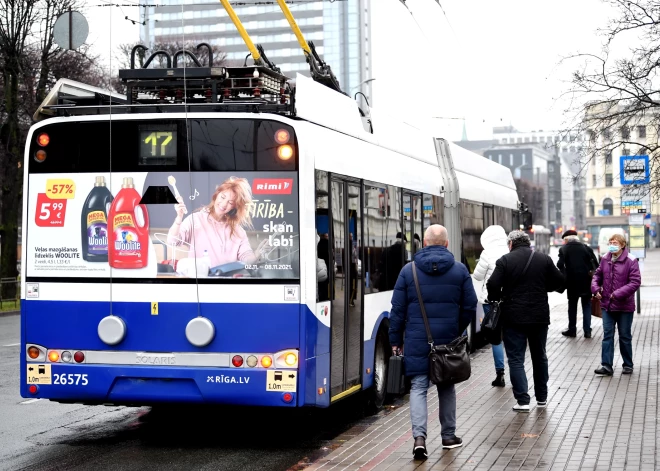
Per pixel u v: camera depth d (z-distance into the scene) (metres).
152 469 8.69
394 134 13.52
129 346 9.40
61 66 36.28
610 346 14.20
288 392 9.11
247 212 9.24
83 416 11.70
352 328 10.62
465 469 8.06
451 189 16.84
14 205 36.94
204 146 9.35
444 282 8.91
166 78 9.75
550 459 8.38
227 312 9.23
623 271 14.04
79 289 9.52
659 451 8.62
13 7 35.00
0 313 32.75
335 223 10.05
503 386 13.34
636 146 22.09
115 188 9.49
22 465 8.87
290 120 9.23
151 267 9.38
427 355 8.88
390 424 10.66
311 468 8.19
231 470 8.66
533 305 11.05
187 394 9.30
